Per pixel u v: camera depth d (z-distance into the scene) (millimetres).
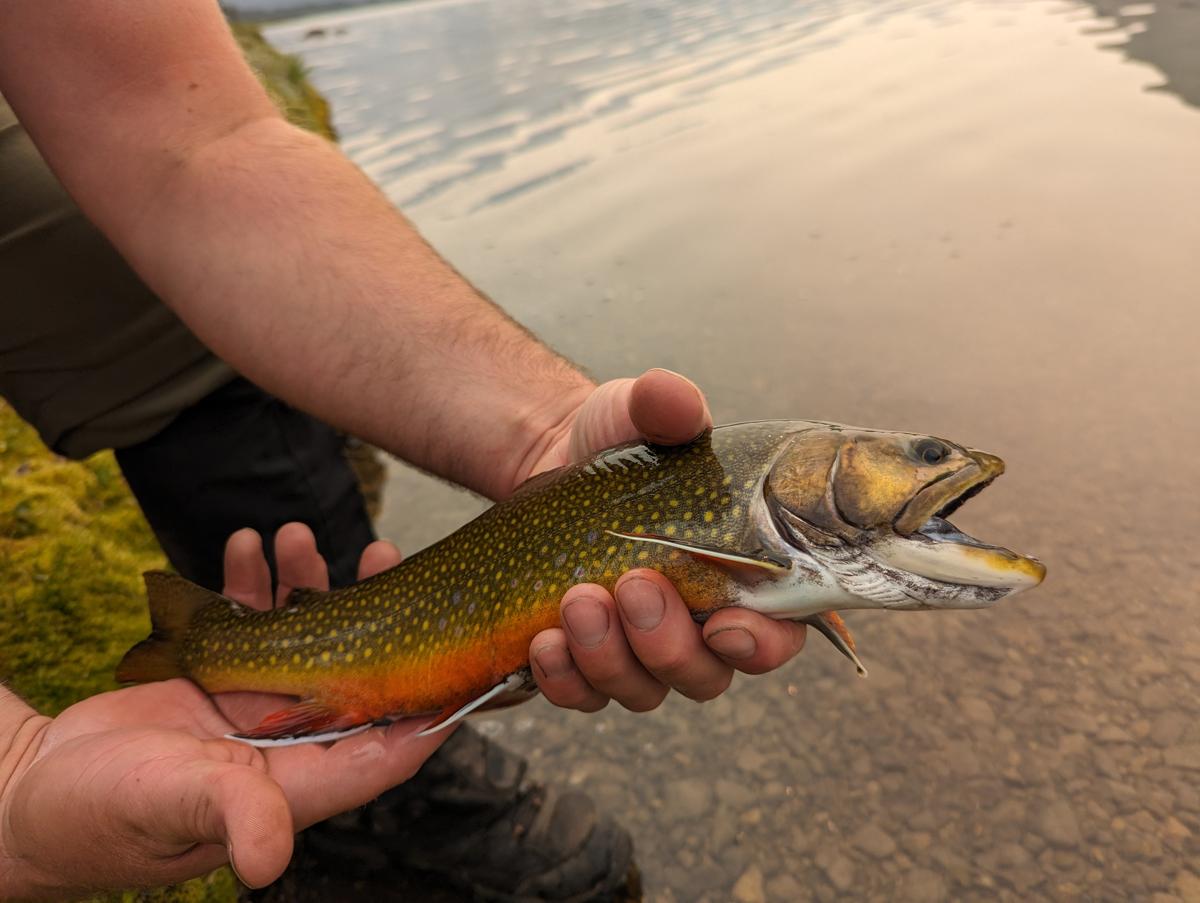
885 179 1207
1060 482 667
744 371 856
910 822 478
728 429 325
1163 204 1030
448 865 468
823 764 514
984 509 651
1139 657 538
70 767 272
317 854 477
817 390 814
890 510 298
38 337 445
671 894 469
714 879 471
